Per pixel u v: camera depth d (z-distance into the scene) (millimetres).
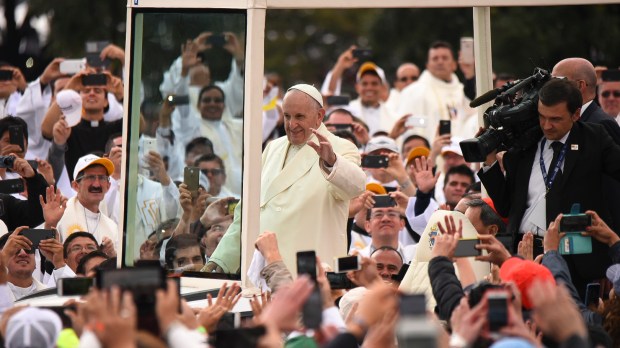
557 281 26531
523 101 29906
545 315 20141
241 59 32375
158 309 20875
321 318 21656
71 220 39594
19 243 34844
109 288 21188
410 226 40344
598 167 29609
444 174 45094
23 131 43094
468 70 55062
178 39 32625
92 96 46031
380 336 21281
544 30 74250
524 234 29672
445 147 45406
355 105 54781
